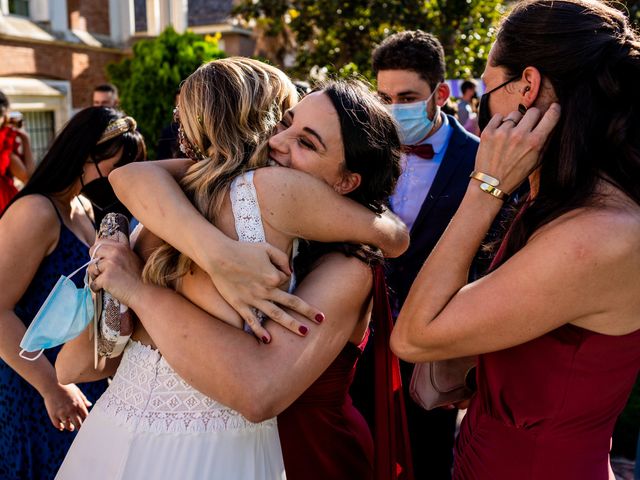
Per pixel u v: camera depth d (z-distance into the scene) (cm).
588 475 139
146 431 141
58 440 227
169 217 138
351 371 166
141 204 143
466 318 130
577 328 129
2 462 224
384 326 154
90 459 149
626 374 135
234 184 143
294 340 136
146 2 1048
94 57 934
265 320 140
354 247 150
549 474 139
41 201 218
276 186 139
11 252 210
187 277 145
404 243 158
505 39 137
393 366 158
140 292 143
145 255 157
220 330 135
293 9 757
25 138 534
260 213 140
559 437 138
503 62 137
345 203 146
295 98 163
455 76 698
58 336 147
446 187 272
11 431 222
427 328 136
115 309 145
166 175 149
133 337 152
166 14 1058
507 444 144
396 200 280
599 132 127
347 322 145
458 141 284
